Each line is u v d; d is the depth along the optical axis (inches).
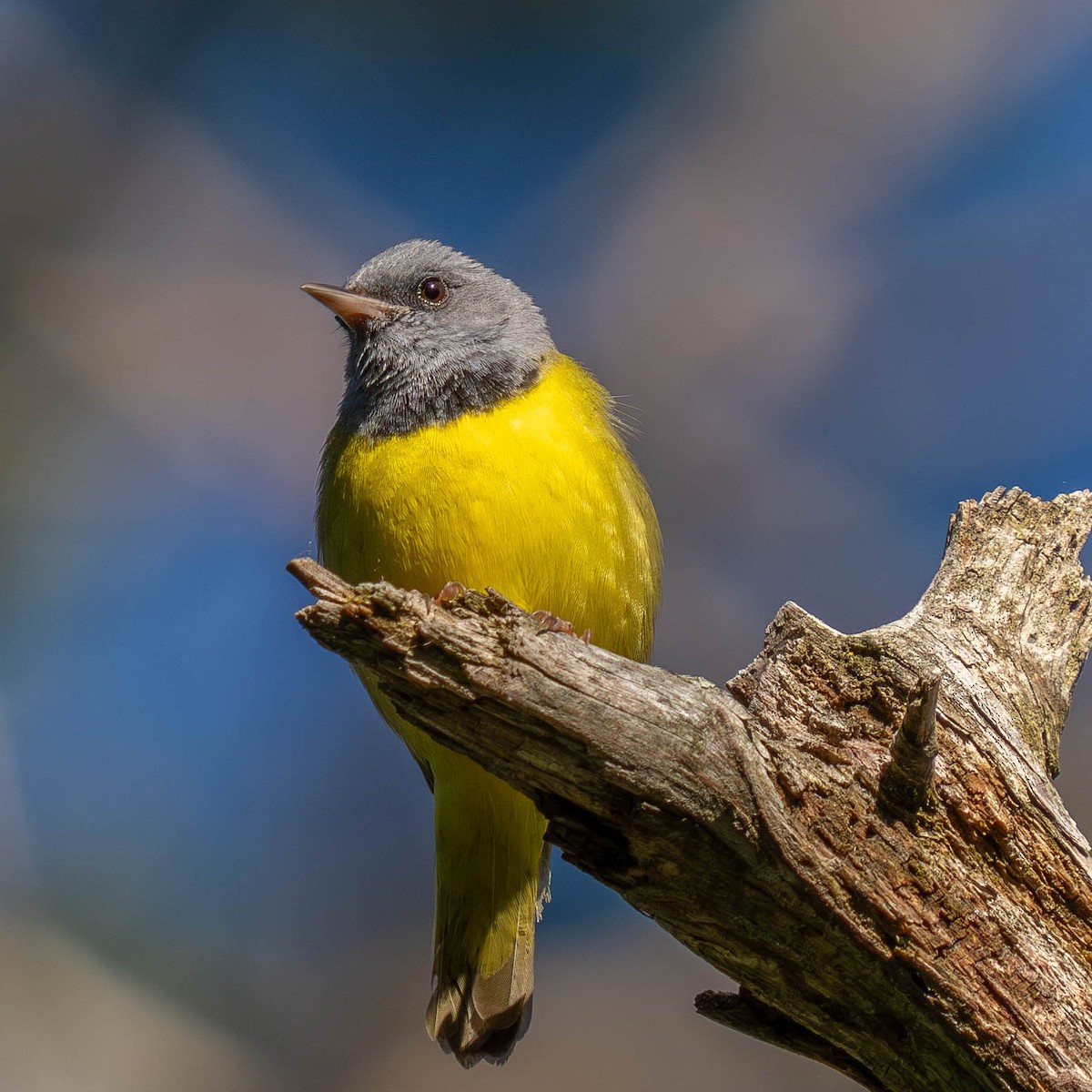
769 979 250.8
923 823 249.0
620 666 242.8
